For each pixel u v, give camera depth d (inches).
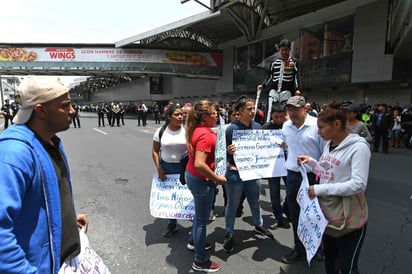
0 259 39.9
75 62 1051.9
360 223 76.5
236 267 111.3
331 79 703.7
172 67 1063.6
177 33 1087.0
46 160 49.8
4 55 1034.1
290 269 109.7
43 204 49.1
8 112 620.4
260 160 128.0
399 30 472.4
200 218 106.0
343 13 668.1
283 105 145.3
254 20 888.9
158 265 112.3
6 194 41.9
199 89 1325.0
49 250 50.1
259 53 936.9
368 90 687.1
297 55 801.6
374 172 275.7
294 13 861.8
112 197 193.2
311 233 82.3
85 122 1050.7
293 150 112.7
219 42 1173.7
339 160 77.5
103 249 124.4
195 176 102.1
